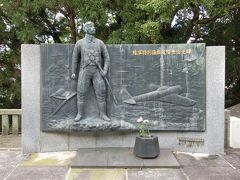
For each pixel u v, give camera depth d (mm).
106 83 6305
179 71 6301
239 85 13109
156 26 8578
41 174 5266
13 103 12289
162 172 5344
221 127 6312
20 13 9953
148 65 6324
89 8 9555
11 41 11742
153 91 6328
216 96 6281
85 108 6332
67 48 6281
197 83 6281
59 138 6500
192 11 10219
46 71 6277
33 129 6422
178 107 6328
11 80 11797
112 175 5203
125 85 6340
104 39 10773
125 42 9656
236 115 8367
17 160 6020
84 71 6191
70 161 5891
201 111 6297
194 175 5223
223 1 9195
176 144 6477
